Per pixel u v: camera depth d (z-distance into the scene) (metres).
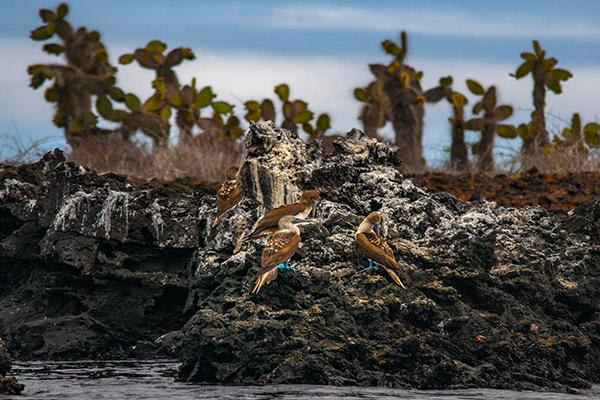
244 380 42.31
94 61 104.56
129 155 89.31
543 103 97.00
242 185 52.47
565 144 90.62
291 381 41.59
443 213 52.31
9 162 76.81
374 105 100.00
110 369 48.62
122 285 55.97
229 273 46.44
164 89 98.50
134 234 56.78
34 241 59.12
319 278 45.19
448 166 89.12
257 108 98.25
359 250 47.19
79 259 55.53
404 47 100.19
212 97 97.69
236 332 42.78
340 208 50.56
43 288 57.12
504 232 52.00
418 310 44.44
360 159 54.19
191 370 44.12
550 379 44.41
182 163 83.50
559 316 49.25
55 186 58.34
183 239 56.84
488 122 93.88
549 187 70.19
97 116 101.50
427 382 42.16
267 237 47.47
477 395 40.72
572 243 53.41
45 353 53.75
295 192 51.66
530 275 48.75
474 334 44.91
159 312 56.38
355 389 40.91
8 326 56.19
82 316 55.06
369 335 43.69
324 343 42.59
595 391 43.72
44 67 101.94
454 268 47.50
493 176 81.06
